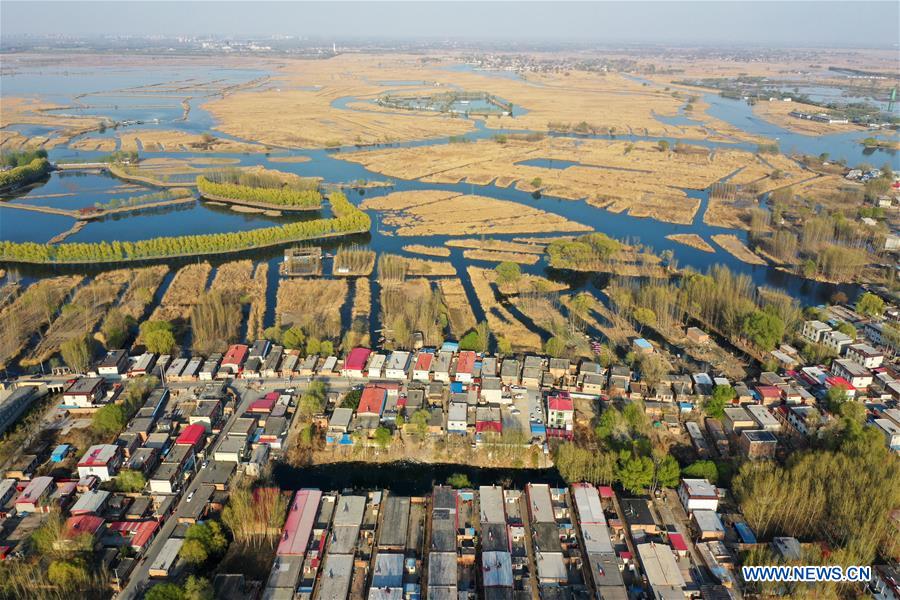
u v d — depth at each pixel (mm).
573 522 134625
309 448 156125
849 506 129375
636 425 162875
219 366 186375
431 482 149250
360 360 187125
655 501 140375
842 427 155750
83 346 185000
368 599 112562
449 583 115812
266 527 129375
